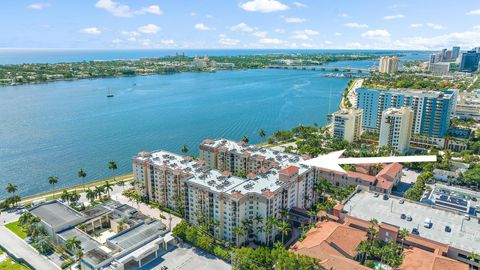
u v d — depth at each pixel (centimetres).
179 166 19425
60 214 17500
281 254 13075
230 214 15750
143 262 15000
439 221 15488
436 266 12088
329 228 15088
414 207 16888
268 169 18625
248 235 16362
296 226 17800
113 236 15788
